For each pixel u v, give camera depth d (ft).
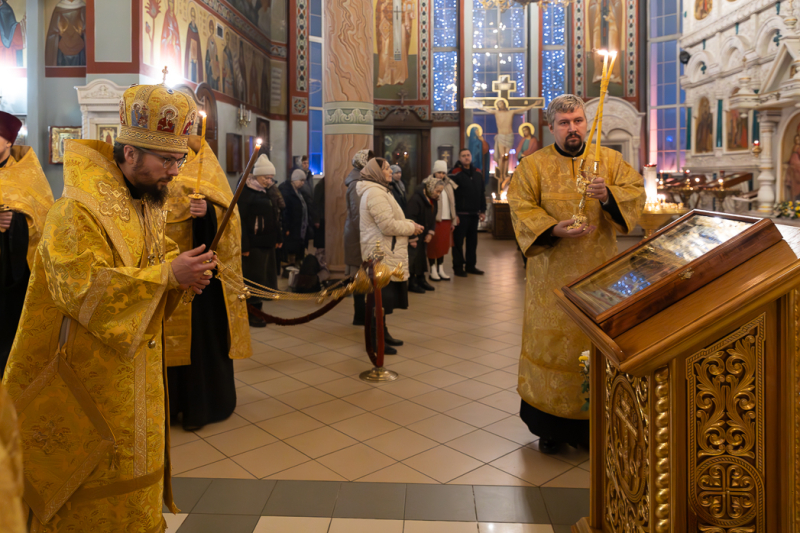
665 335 4.81
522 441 11.19
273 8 50.75
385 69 60.59
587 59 58.08
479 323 20.80
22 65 26.96
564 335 9.91
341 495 9.16
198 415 11.62
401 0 60.18
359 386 14.29
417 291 26.40
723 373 4.87
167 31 28.86
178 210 11.58
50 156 26.50
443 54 61.00
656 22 56.85
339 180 27.20
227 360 12.14
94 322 5.33
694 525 4.95
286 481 9.62
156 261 6.26
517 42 60.18
